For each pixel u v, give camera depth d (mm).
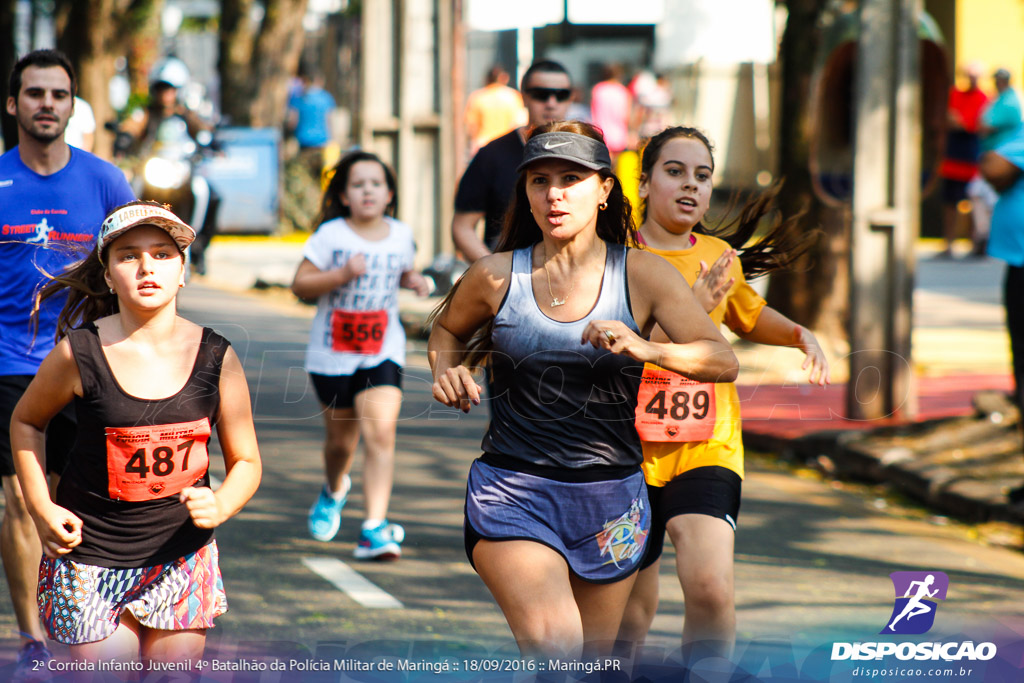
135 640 5801
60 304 7473
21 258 7508
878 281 14727
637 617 6887
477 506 5824
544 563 5633
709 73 35469
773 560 10117
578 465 5781
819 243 19109
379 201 10125
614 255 5855
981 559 10305
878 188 14672
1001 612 7961
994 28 37688
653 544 6746
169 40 71625
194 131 24609
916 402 14641
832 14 19328
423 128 24297
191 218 24297
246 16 44625
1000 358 19312
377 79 24406
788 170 19391
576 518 5797
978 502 11516
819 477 13273
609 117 35625
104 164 7926
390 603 8828
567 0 47562
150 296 5664
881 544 10711
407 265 10211
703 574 6367
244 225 37719
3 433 7367
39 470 5824
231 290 26203
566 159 5605
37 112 7598
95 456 5711
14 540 7262
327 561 9930
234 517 11102
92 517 5727
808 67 19297
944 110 16578
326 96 42281
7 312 7551
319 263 10023
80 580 5711
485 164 10523
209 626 5887
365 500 10055
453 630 8133
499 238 6184
